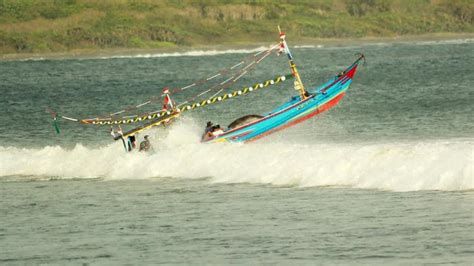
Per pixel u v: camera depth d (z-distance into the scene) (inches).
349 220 2701.8
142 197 3243.1
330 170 3225.9
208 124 3971.5
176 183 3442.4
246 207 2965.1
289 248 2475.4
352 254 2383.1
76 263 2461.9
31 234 2800.2
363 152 3250.5
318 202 2942.9
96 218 2965.1
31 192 3474.4
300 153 3427.7
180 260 2434.8
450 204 2773.1
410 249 2386.8
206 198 3144.7
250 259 2402.8
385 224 2628.0
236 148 3644.2
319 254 2402.8
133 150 3878.0
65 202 3248.0
